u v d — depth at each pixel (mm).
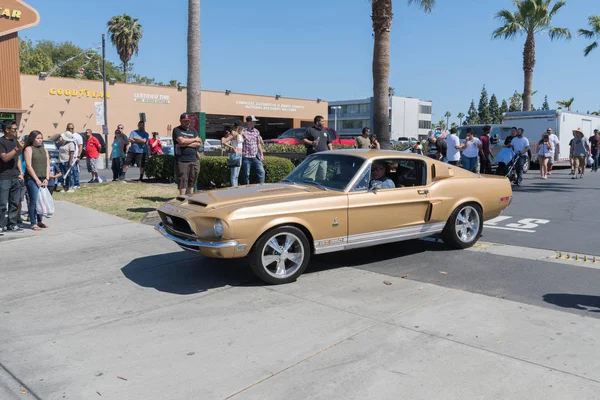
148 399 3381
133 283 5895
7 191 8469
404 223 6590
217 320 4715
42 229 8938
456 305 4996
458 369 3689
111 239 8188
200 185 14312
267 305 5078
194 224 5488
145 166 16031
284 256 5742
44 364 3916
